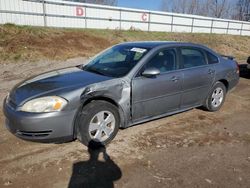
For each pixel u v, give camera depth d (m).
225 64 5.44
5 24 15.31
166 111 4.46
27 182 2.88
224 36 28.45
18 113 3.27
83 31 17.97
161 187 2.84
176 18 26.34
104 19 21.53
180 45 4.68
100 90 3.58
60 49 13.41
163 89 4.23
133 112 3.97
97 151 3.59
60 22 19.23
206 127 4.56
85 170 3.13
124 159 3.40
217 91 5.35
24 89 3.64
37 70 9.64
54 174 3.04
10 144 3.72
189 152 3.64
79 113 3.50
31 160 3.32
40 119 3.21
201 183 2.93
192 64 4.80
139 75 3.97
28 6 17.41
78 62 11.81
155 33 23.95
